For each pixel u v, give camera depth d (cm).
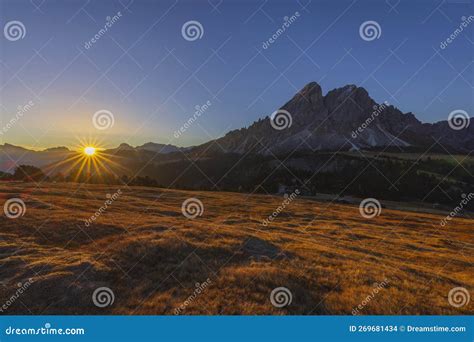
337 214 7938
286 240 3709
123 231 3472
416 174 19575
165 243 2858
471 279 3030
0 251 2575
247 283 2150
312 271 2484
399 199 15500
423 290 2364
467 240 5850
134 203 6762
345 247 3931
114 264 2414
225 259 2658
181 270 2369
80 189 9000
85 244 3011
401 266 3070
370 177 19725
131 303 1909
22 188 7931
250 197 10744
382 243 4678
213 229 3675
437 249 4688
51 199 6153
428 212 11850
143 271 2347
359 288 2238
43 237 3119
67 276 2122
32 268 2228
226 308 1862
